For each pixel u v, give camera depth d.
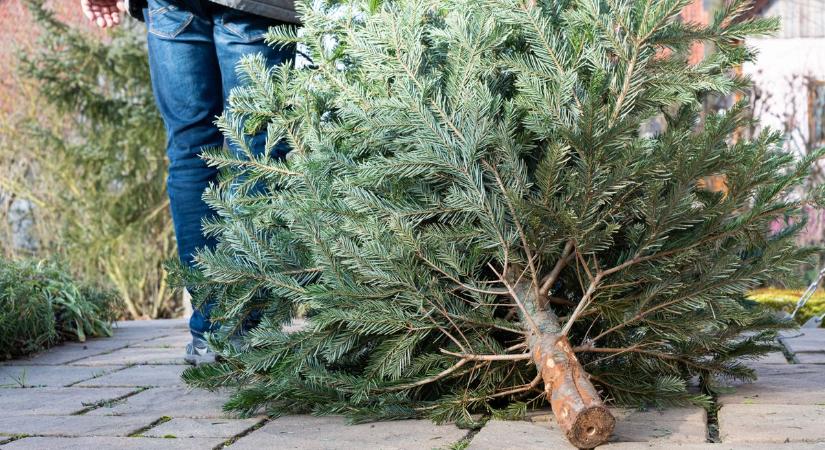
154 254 8.09
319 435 1.92
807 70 7.16
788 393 2.29
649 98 1.96
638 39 1.86
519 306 1.96
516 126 1.99
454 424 2.00
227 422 2.11
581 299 2.03
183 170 2.90
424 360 2.05
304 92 2.33
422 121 1.94
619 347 2.14
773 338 2.34
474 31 1.99
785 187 1.92
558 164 1.77
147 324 5.10
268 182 2.50
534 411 2.11
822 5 7.41
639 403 2.09
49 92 7.63
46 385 2.86
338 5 2.44
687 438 1.79
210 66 2.89
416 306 2.02
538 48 2.00
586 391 1.78
